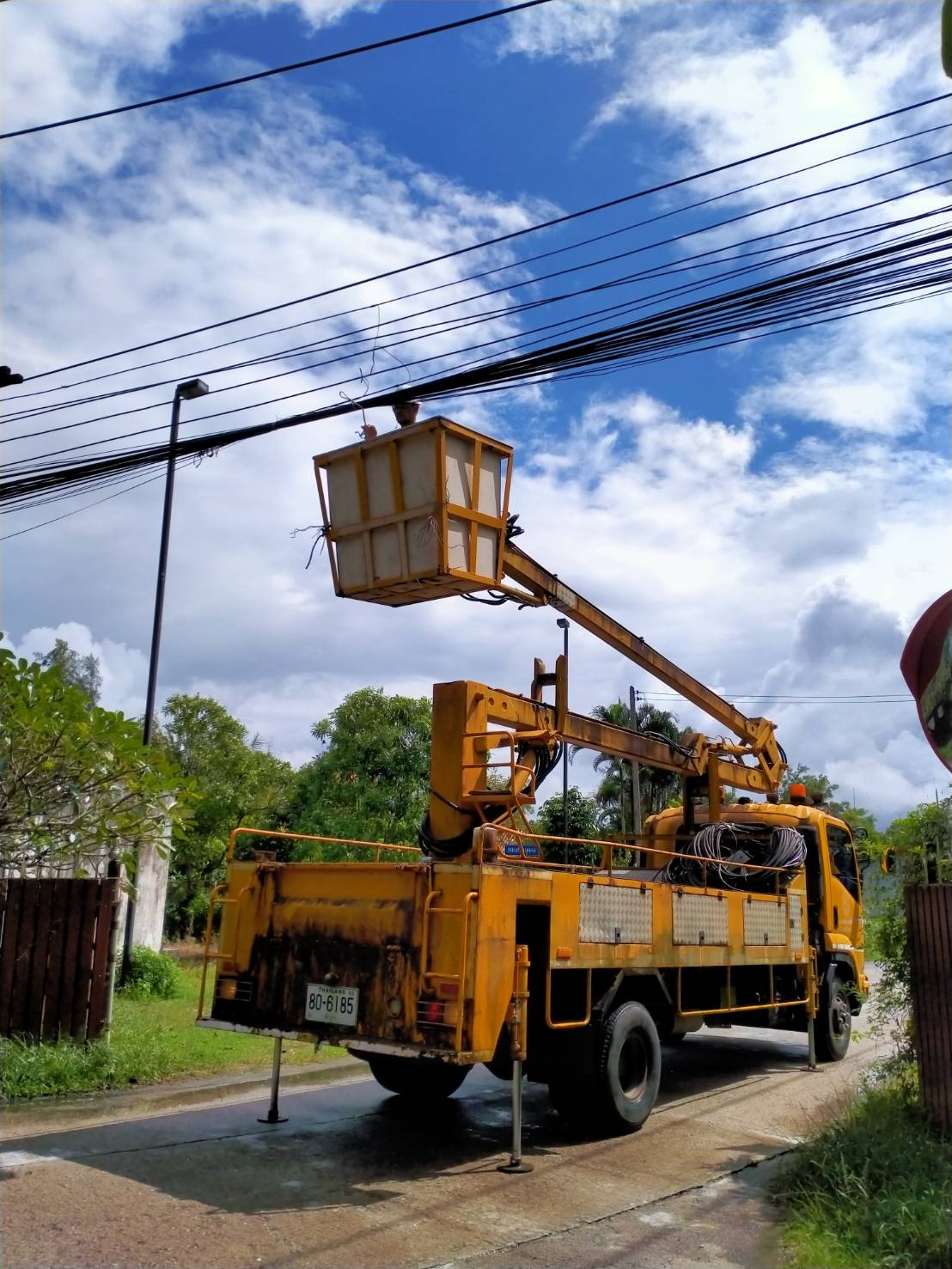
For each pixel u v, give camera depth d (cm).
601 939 727
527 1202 574
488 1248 498
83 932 873
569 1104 734
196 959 1928
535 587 845
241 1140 675
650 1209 569
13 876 1079
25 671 780
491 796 775
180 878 2491
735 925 926
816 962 1120
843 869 1237
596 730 948
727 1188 611
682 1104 866
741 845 1131
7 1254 452
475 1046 591
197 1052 944
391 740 2073
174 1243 479
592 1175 632
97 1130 682
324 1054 1012
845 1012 1173
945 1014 635
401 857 1922
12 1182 554
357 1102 814
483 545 752
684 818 1155
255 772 2725
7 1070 782
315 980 666
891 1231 487
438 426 714
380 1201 562
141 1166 601
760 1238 522
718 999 941
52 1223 495
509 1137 728
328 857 1934
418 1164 640
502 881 625
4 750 768
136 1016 1081
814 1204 541
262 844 2373
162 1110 754
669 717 3831
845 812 1462
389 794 2031
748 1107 859
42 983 871
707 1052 1180
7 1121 693
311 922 679
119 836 823
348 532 761
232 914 727
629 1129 748
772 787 1277
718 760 1165
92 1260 453
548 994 664
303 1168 616
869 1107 677
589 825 3300
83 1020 855
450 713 805
